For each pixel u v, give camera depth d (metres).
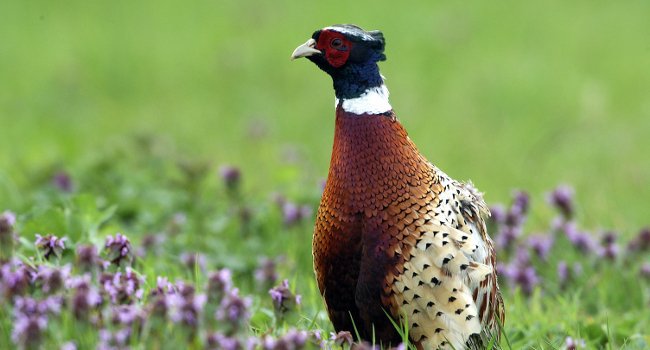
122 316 7.57
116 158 16.30
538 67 23.62
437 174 9.24
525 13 27.50
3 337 7.69
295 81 23.50
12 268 8.16
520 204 13.16
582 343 10.07
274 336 9.08
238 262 12.90
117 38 26.11
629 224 15.28
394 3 28.22
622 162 18.64
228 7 28.28
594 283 12.53
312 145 19.95
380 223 8.91
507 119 20.98
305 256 13.29
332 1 28.39
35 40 25.95
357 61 9.26
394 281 8.84
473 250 8.94
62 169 15.69
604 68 23.70
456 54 24.59
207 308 7.71
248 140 19.89
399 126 9.26
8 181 14.89
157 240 12.64
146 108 22.12
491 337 9.07
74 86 23.03
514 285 12.18
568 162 18.69
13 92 22.78
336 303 9.32
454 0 28.50
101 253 9.77
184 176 15.08
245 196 14.87
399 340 9.02
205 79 23.81
